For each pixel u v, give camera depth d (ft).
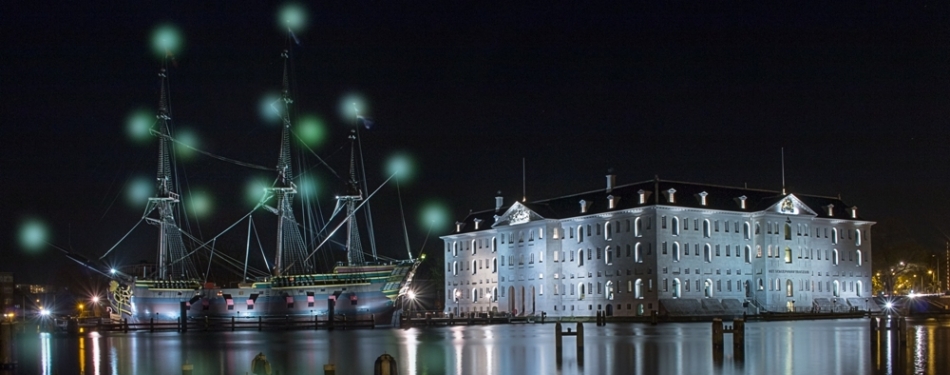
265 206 524.93
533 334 374.84
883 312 588.50
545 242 606.96
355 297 478.59
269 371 179.42
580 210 596.70
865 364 222.89
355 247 544.21
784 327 409.90
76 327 419.95
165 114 504.84
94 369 234.38
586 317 556.92
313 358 255.09
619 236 565.12
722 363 228.22
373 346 299.38
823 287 603.67
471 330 423.23
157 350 292.81
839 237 618.85
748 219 582.35
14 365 234.38
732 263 571.28
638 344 292.81
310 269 549.13
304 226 538.88
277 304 482.28
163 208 505.25
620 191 577.84
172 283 480.64
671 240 547.90
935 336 319.06
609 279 568.00
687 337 331.57
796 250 590.55
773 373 206.90
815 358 238.48
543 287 606.96
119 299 492.13
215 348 299.17
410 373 213.66
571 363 232.53
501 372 215.10
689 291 550.36
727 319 523.29
